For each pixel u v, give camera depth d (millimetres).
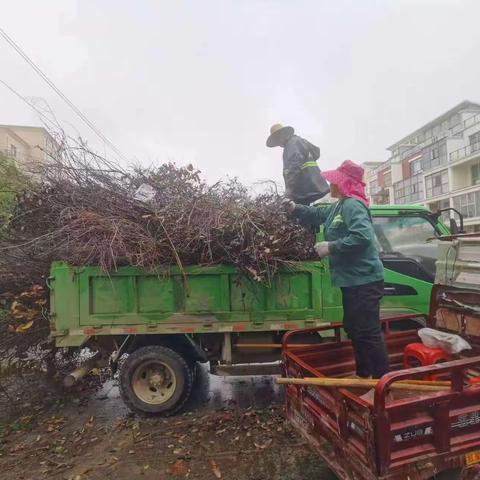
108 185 4340
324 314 4086
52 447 3545
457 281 3219
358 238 2803
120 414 4191
